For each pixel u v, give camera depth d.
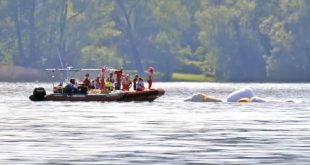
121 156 94.56
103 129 122.19
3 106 176.50
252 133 117.00
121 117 143.88
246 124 131.00
